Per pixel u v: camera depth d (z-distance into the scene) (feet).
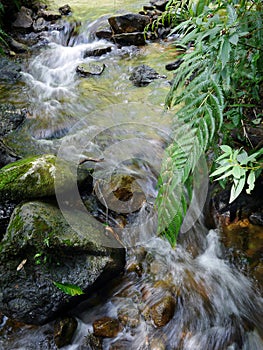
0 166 8.94
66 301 6.24
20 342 6.24
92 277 6.34
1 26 16.21
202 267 7.24
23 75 13.69
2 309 6.34
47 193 7.00
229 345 6.16
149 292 6.77
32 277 6.31
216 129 5.82
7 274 6.32
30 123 10.84
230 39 4.50
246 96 6.31
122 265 6.99
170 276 7.04
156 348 6.09
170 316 6.41
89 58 14.84
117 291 6.88
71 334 6.31
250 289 6.82
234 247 7.46
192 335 6.25
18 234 6.38
